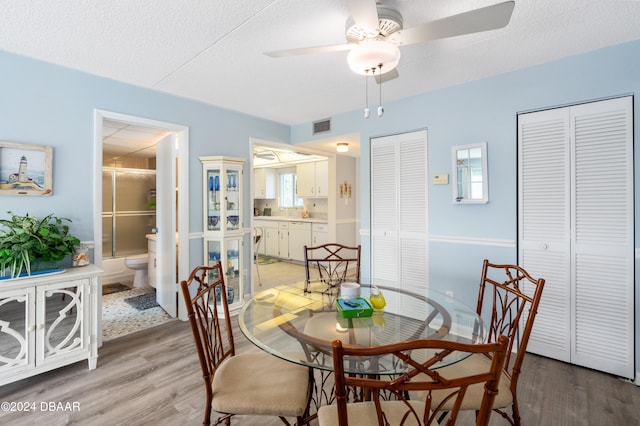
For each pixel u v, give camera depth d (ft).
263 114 12.86
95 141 8.83
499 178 8.93
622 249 7.28
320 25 6.42
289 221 21.71
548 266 8.23
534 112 8.41
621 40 7.09
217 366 5.56
